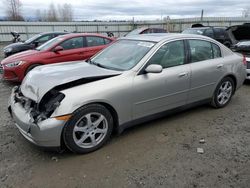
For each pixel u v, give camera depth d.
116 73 3.43
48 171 2.87
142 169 2.91
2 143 3.47
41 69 3.72
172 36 4.09
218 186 2.63
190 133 3.82
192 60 4.19
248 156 3.19
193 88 4.20
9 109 3.72
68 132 2.98
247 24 8.74
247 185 2.65
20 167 2.94
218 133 3.82
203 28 11.55
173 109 4.07
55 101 2.96
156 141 3.56
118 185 2.65
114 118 3.43
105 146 3.41
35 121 2.87
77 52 7.39
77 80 3.12
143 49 3.82
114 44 4.43
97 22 32.25
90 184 2.66
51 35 11.22
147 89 3.57
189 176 2.79
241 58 5.05
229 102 5.23
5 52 10.89
